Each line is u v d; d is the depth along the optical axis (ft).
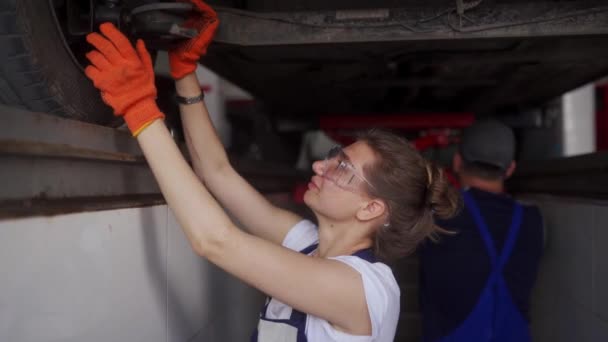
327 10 5.34
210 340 5.57
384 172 4.32
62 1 4.08
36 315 2.76
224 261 3.70
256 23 5.25
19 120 2.67
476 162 7.17
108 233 3.49
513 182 11.46
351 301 3.87
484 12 5.08
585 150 15.07
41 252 2.81
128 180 4.15
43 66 3.67
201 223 3.63
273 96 11.82
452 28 5.12
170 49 4.59
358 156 4.41
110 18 4.13
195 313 5.08
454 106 14.35
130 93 3.61
